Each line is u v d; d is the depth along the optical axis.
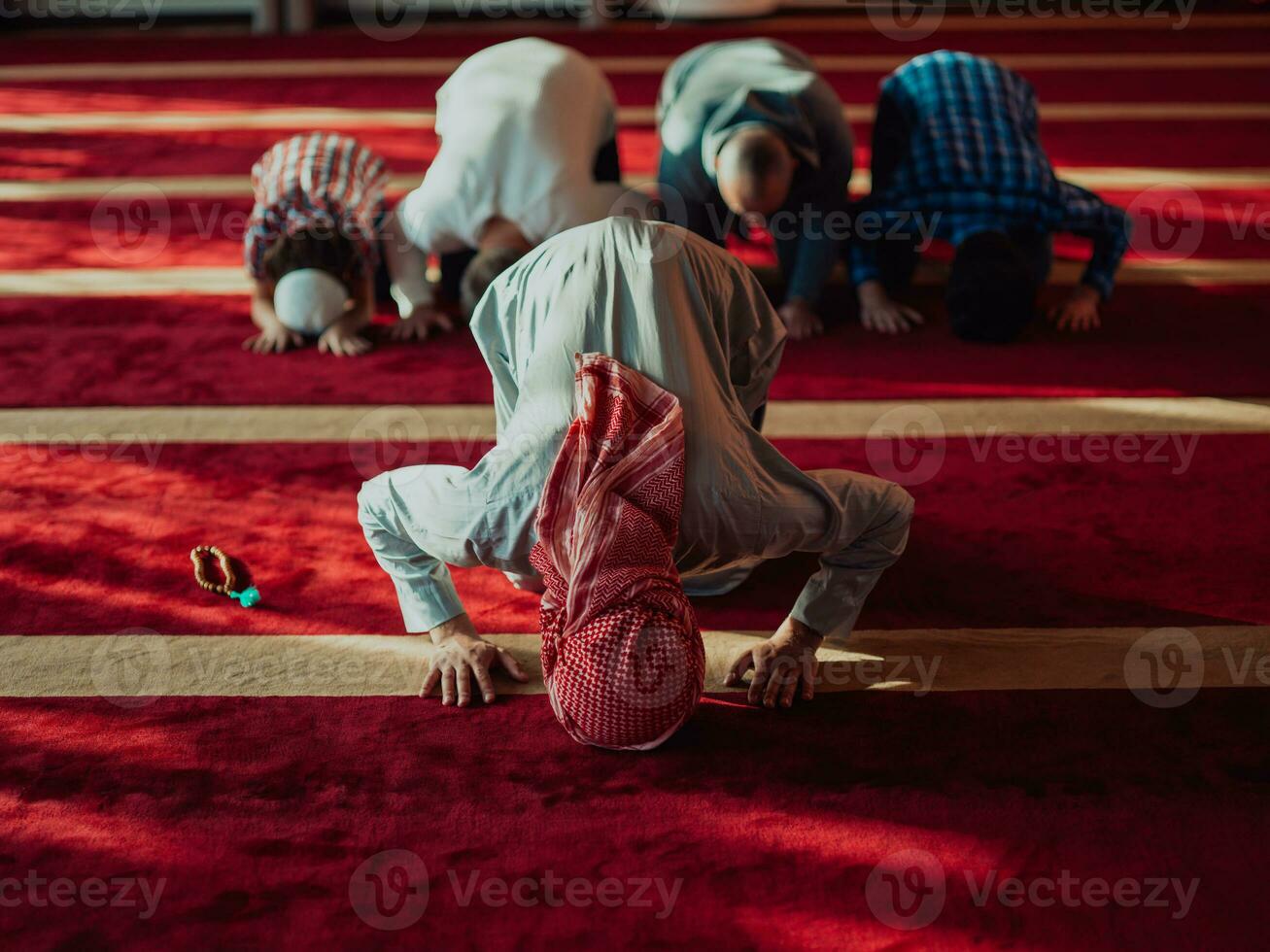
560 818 1.76
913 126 3.37
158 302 3.57
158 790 1.81
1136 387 3.07
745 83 3.18
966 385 3.09
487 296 1.95
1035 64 6.32
